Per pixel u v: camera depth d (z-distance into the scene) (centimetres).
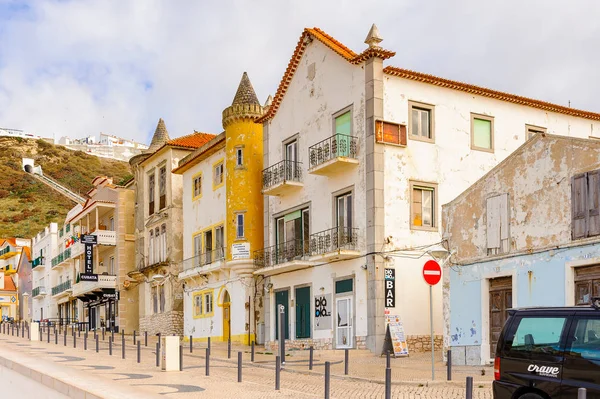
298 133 3216
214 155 3950
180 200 4466
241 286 3594
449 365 1727
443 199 2875
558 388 996
